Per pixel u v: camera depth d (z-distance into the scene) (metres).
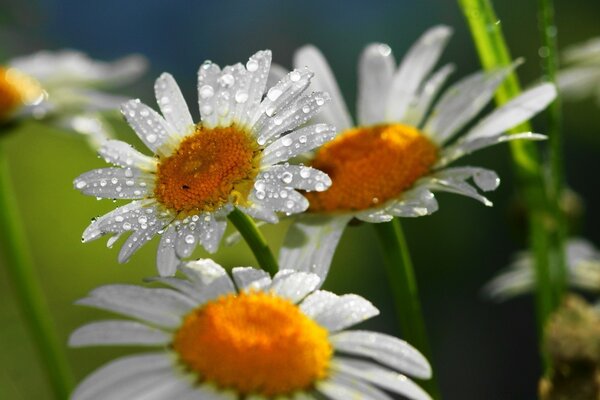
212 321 0.21
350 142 0.25
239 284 0.22
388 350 0.21
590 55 0.33
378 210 0.24
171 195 0.22
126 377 0.21
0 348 0.44
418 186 0.24
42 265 0.52
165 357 0.21
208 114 0.23
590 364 0.24
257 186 0.22
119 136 0.53
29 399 0.44
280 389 0.21
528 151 0.27
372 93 0.27
